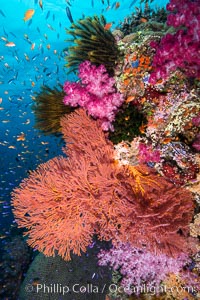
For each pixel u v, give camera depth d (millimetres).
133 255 3701
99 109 3189
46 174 3178
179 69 3064
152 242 2902
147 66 3293
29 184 3215
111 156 3232
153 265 3576
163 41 2959
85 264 5324
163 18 4941
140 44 3422
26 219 3320
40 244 3287
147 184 3090
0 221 10219
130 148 3129
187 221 2924
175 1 3008
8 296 6699
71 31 3945
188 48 2684
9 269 7195
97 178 2955
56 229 3209
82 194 3039
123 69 3453
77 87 3367
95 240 5359
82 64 3287
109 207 2996
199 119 2842
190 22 2752
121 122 3225
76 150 3371
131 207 2852
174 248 2965
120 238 3066
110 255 3865
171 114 3020
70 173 3041
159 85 3158
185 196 2914
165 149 2939
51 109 4039
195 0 2922
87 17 3850
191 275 3357
